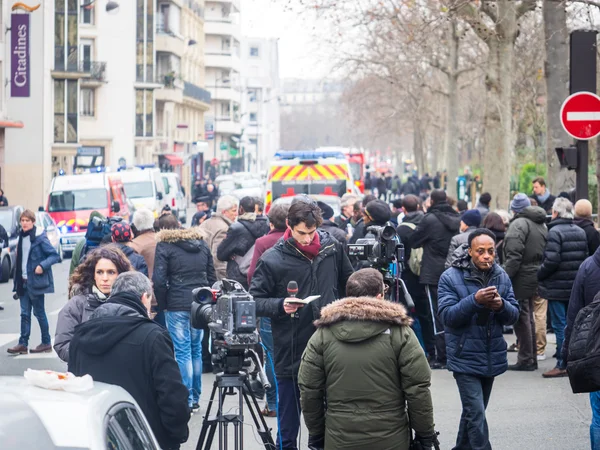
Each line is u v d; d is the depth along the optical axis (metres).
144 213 13.16
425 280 14.32
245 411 11.91
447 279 9.11
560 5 25.88
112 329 6.96
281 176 25.25
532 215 13.80
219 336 7.36
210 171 104.69
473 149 85.69
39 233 16.31
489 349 8.91
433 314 14.43
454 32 47.00
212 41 133.12
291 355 8.66
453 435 10.67
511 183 49.38
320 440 7.03
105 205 38.44
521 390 12.82
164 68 90.00
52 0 61.56
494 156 33.41
